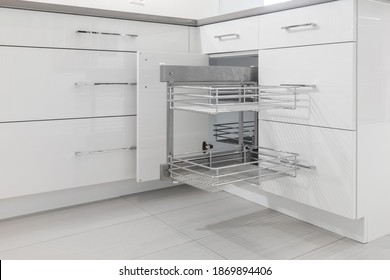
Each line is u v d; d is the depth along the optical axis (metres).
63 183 1.80
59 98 1.75
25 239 1.52
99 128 1.88
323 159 1.50
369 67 1.42
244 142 2.05
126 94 1.94
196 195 2.10
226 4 2.72
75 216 1.78
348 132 1.41
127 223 1.69
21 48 1.63
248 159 1.91
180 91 1.96
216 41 2.01
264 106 1.52
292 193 1.66
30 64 1.66
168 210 1.87
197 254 1.39
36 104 1.69
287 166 1.58
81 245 1.47
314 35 1.49
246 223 1.69
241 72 1.68
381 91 1.47
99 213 1.82
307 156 1.57
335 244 1.47
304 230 1.61
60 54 1.73
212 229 1.62
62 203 1.89
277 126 1.70
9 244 1.47
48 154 1.74
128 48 1.92
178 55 1.97
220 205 1.94
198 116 2.13
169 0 2.51
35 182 1.72
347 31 1.37
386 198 1.54
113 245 1.47
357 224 1.49
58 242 1.49
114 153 1.94
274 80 1.68
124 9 2.33
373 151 1.47
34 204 1.81
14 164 1.66
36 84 1.68
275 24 1.65
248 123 2.18
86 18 1.78
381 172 1.51
